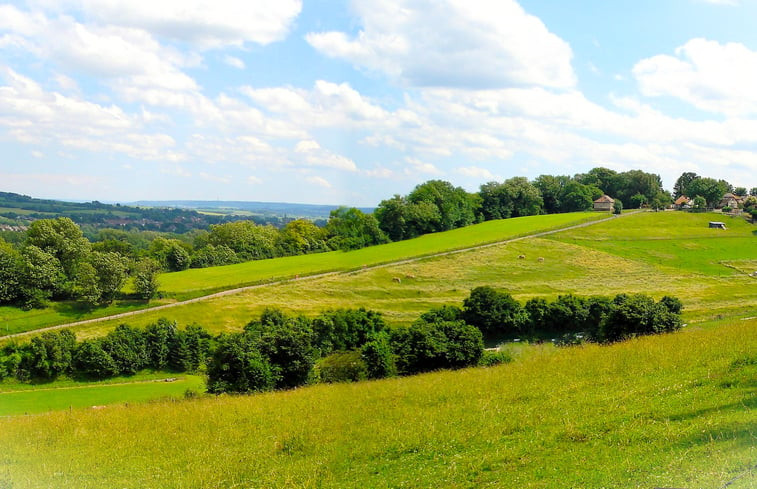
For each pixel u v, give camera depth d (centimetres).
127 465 2119
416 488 1661
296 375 4219
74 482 1964
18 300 7769
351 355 4422
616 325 4906
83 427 2711
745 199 19925
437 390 2927
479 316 6669
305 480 1847
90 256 9425
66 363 5947
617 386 2448
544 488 1480
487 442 1983
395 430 2273
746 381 2166
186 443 2364
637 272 10238
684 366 2603
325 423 2505
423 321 6425
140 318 7612
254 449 2223
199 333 6712
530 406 2356
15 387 5694
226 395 3747
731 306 7781
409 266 10306
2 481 1998
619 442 1744
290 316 7556
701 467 1401
